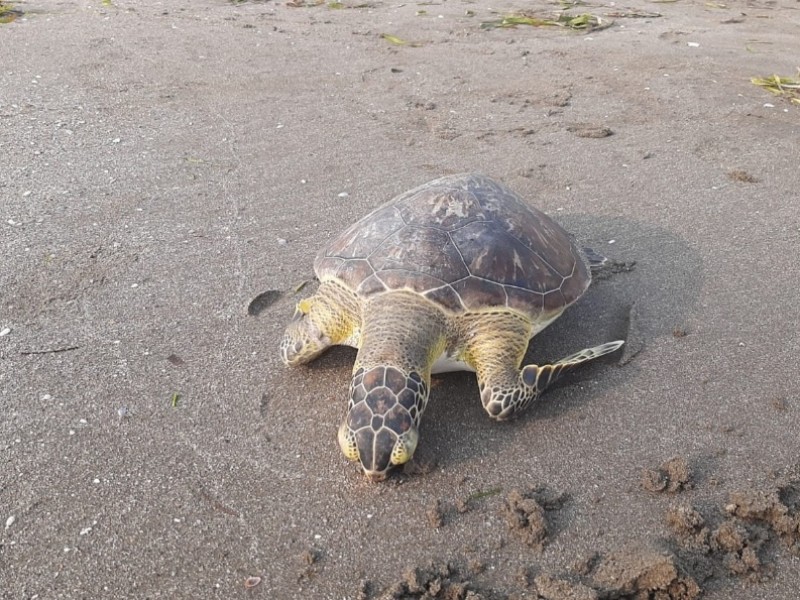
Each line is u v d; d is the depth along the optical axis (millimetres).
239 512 772
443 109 1766
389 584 702
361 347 853
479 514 769
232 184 1410
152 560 722
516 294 889
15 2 2502
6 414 883
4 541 736
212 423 883
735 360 971
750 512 745
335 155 1530
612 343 950
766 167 1472
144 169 1452
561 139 1604
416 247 897
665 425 875
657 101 1794
